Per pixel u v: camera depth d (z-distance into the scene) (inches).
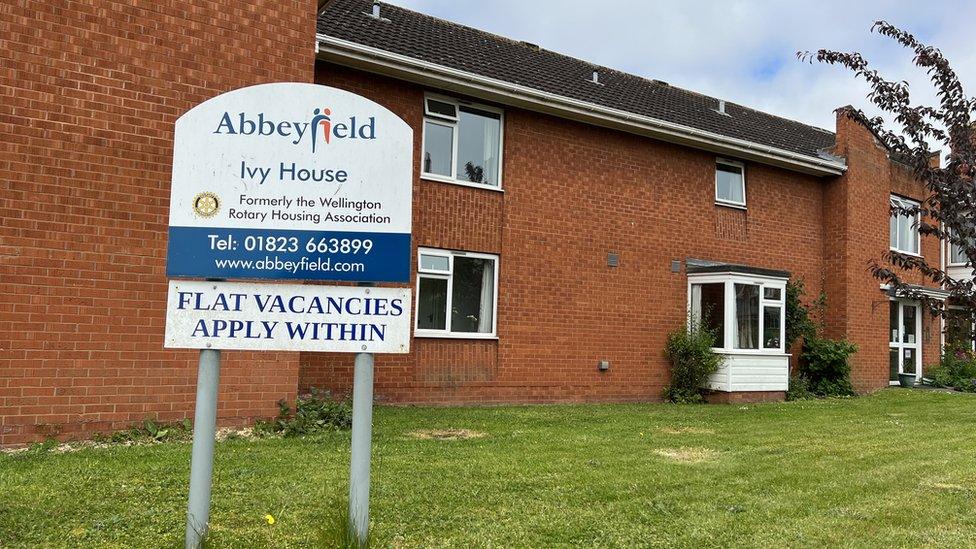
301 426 310.3
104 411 284.0
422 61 427.2
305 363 400.8
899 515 195.3
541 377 483.2
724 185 590.9
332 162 151.6
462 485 219.3
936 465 265.0
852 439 328.8
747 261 588.4
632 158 533.0
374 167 152.1
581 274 503.5
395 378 432.8
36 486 204.5
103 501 190.9
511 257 476.7
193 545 146.0
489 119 482.6
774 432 350.3
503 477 231.6
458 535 171.5
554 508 196.4
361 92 429.7
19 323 272.8
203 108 150.9
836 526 184.2
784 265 612.7
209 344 147.4
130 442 280.8
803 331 593.3
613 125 514.6
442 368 449.4
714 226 572.4
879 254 655.1
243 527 172.4
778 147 614.5
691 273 551.8
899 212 349.1
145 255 293.6
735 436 335.0
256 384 311.9
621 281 520.7
